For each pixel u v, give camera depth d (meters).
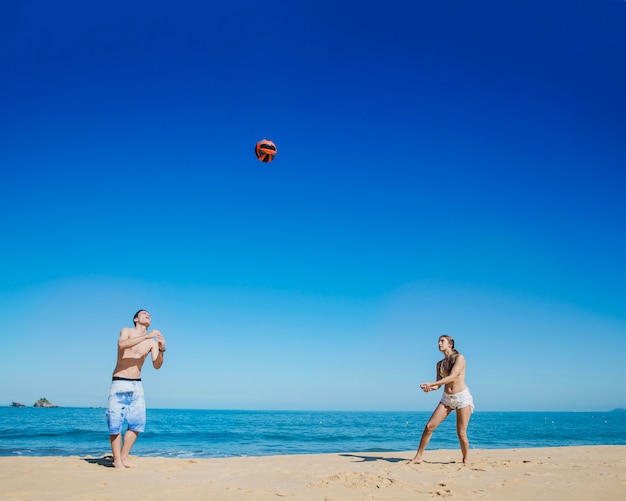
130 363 6.84
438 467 6.95
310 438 20.16
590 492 5.10
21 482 5.34
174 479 5.71
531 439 21.41
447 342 7.41
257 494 4.82
